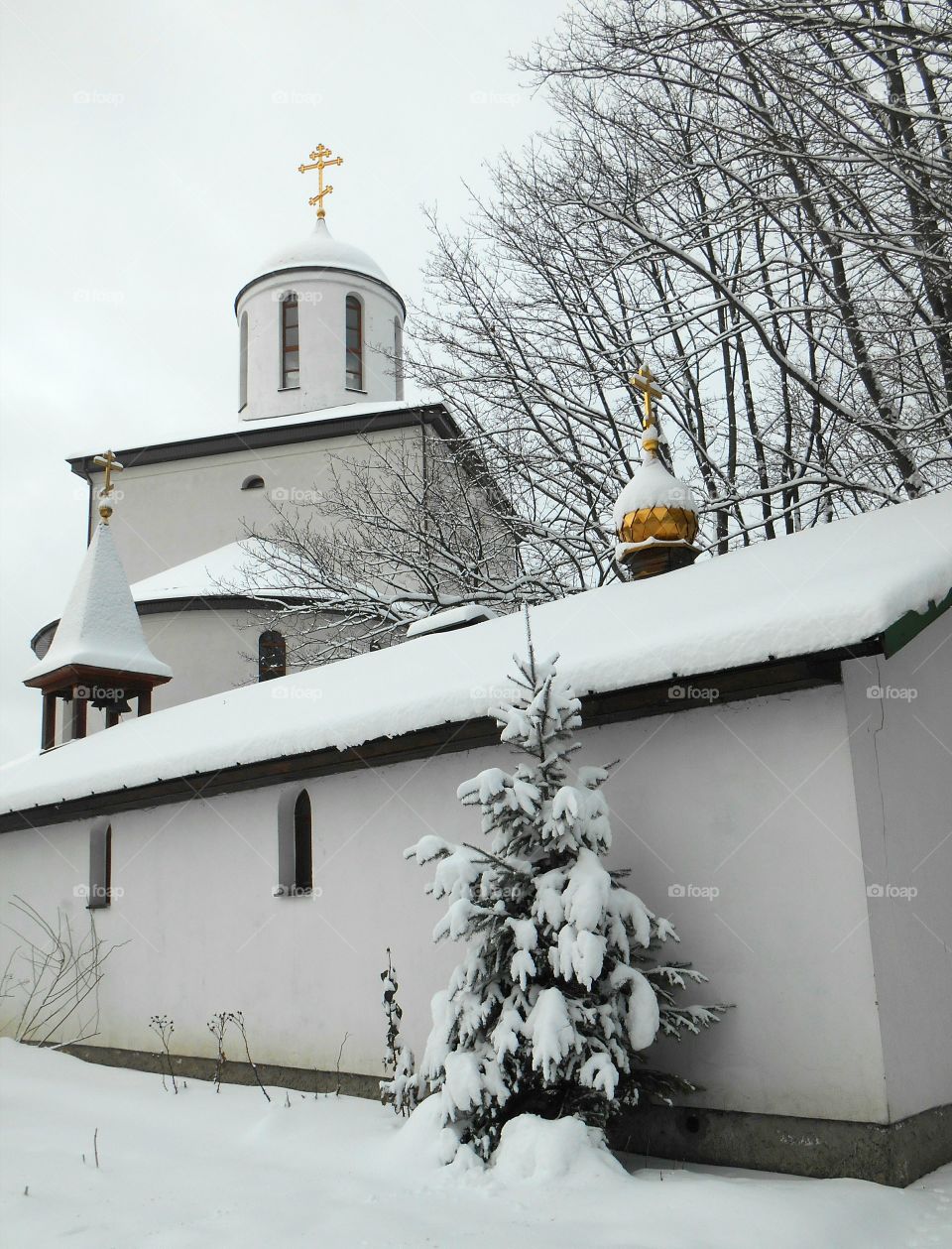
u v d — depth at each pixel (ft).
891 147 41.27
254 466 87.25
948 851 23.95
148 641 74.74
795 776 22.31
